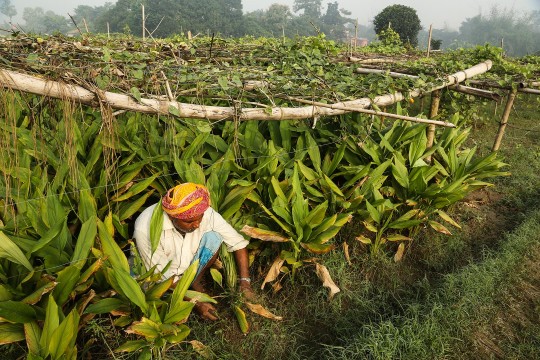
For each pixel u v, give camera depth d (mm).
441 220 4711
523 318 3426
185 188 2621
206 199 2664
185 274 2502
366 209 3924
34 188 3146
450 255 4191
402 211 4281
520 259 4090
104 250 2541
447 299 3369
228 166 3602
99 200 3293
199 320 3062
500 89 5336
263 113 2973
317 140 4434
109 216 2836
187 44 5156
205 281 3455
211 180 3453
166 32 76500
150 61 3355
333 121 4781
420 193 4102
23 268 2607
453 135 5051
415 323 3031
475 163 4863
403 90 4039
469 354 3027
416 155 4445
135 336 2695
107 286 2756
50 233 2570
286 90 3406
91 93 2453
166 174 3496
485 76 5336
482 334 3215
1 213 2928
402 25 36250
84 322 2516
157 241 2650
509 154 7012
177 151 3697
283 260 3318
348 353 2867
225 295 3164
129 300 2596
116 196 3219
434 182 4902
